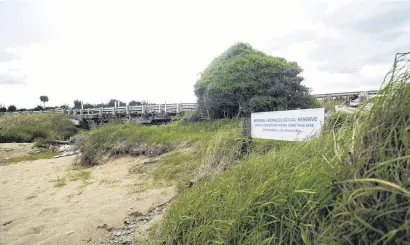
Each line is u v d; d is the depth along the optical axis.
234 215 2.11
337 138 2.14
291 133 4.53
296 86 12.73
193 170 5.36
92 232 3.52
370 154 1.37
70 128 22.67
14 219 4.20
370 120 1.46
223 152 5.16
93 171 7.50
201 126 11.71
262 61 13.35
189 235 2.29
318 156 2.38
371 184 1.28
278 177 2.29
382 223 1.22
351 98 11.69
